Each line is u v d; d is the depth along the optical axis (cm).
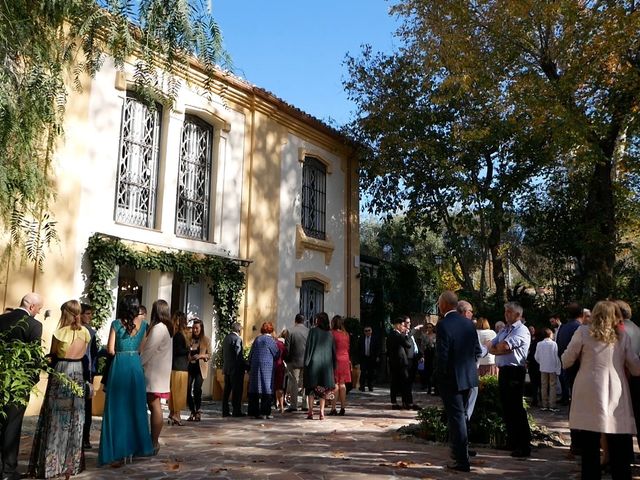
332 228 1788
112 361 667
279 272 1535
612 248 1730
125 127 1188
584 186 1872
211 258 1302
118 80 1157
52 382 606
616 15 1421
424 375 1627
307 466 672
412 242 2403
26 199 706
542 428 859
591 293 1702
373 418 1089
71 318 623
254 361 1080
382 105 1788
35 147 699
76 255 1062
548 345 1222
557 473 655
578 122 1480
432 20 1675
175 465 657
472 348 672
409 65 1786
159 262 1178
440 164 1722
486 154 1803
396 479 615
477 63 1611
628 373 584
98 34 699
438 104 1678
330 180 1792
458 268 3009
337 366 1135
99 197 1116
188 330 1042
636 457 754
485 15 1653
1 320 581
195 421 1006
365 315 1983
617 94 1545
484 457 739
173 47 687
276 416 1097
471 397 745
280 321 1523
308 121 1648
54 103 727
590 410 551
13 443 570
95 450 739
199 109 1331
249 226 1446
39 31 674
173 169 1270
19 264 976
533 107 1515
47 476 588
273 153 1543
